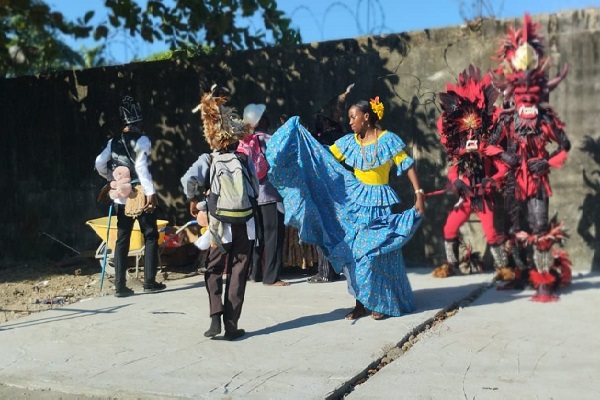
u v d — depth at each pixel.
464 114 7.72
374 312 6.29
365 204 6.37
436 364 5.04
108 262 8.95
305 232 6.36
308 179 6.48
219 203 5.76
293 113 9.27
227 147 5.94
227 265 5.89
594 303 6.67
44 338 6.06
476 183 7.78
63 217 10.60
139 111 7.84
